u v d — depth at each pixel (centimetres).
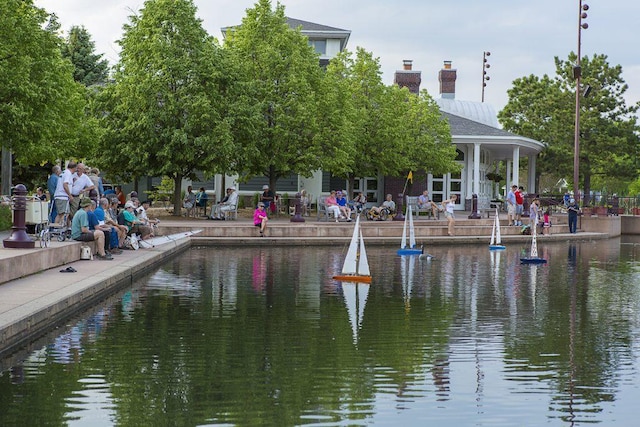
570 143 5947
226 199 3697
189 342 1120
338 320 1327
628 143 5909
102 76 5731
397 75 6081
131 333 1182
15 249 1675
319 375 940
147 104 3559
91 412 779
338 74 4638
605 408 821
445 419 778
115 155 3600
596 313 1445
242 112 3672
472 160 5309
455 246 3278
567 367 1003
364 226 3350
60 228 1966
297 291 1695
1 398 826
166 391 859
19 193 1712
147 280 1861
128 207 2525
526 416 793
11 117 2788
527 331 1252
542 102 6194
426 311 1441
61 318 1268
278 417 773
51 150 3528
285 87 3941
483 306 1517
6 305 1188
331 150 4028
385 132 4459
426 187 5297
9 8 2817
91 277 1560
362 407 812
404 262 2478
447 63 6712
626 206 5338
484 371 974
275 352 1062
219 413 781
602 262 2575
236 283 1819
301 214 3925
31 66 2900
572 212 4144
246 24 4034
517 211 4016
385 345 1122
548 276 2098
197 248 2906
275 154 3912
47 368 955
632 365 1016
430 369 980
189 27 3616
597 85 5969
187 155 3525
